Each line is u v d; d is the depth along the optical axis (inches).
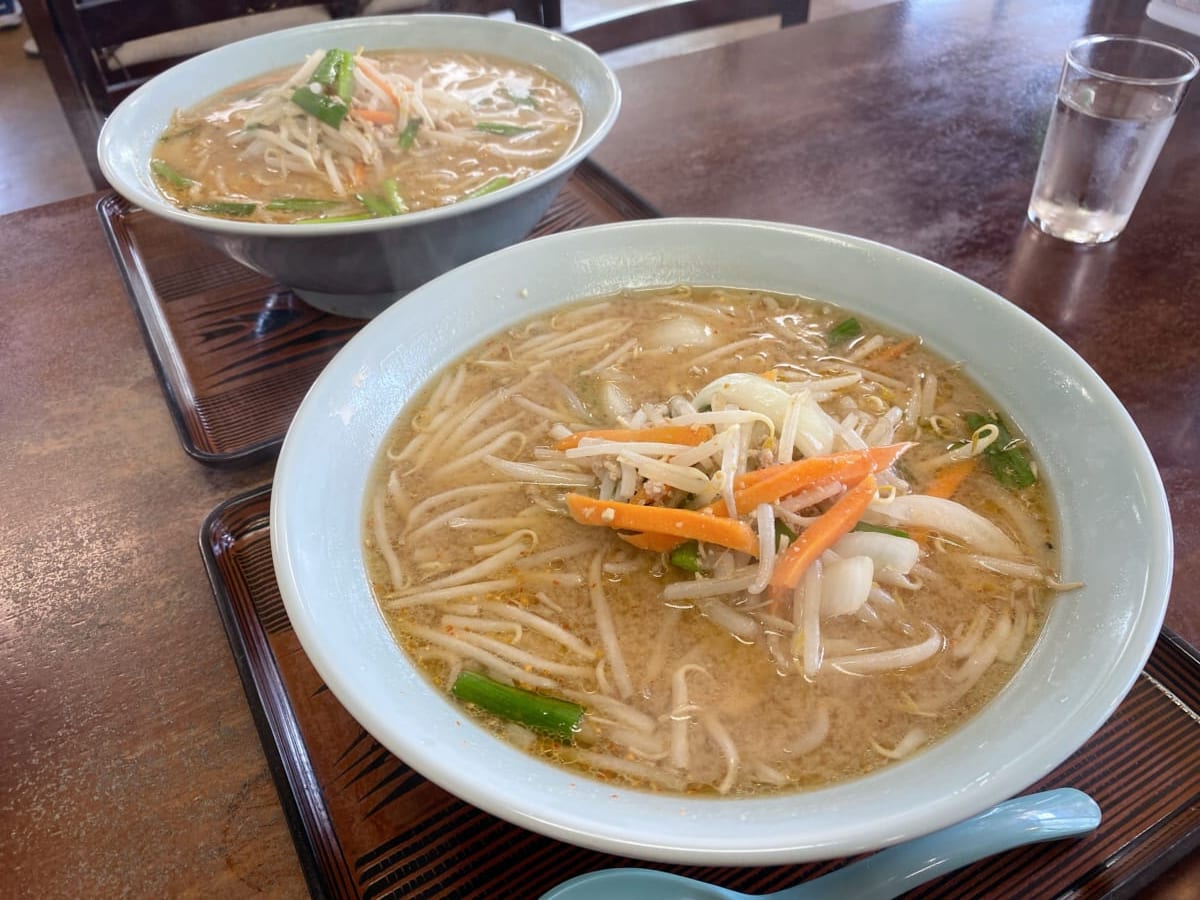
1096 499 10.0
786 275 13.8
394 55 21.3
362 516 11.2
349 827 9.4
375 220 13.2
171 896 9.0
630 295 14.3
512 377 13.2
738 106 22.1
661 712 9.5
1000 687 9.2
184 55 32.0
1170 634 10.5
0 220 19.0
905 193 18.8
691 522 10.0
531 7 30.1
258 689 10.2
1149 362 14.5
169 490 13.2
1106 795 9.4
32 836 9.5
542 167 17.6
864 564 9.9
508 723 9.4
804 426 11.0
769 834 7.2
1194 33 25.3
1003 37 25.2
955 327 12.5
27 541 12.5
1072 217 17.0
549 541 11.2
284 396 14.6
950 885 8.9
